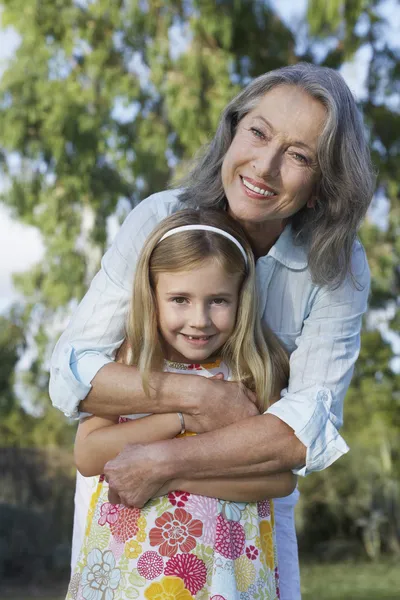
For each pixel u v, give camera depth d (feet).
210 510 7.72
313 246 8.26
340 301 8.36
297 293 8.45
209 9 37.96
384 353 41.68
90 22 40.01
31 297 45.37
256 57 39.55
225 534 7.70
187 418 7.85
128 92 39.50
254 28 38.86
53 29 40.19
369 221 40.98
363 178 8.12
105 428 7.95
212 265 7.83
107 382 7.88
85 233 42.09
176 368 8.25
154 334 8.00
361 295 8.50
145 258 8.00
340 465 64.64
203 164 8.71
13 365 45.37
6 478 56.18
